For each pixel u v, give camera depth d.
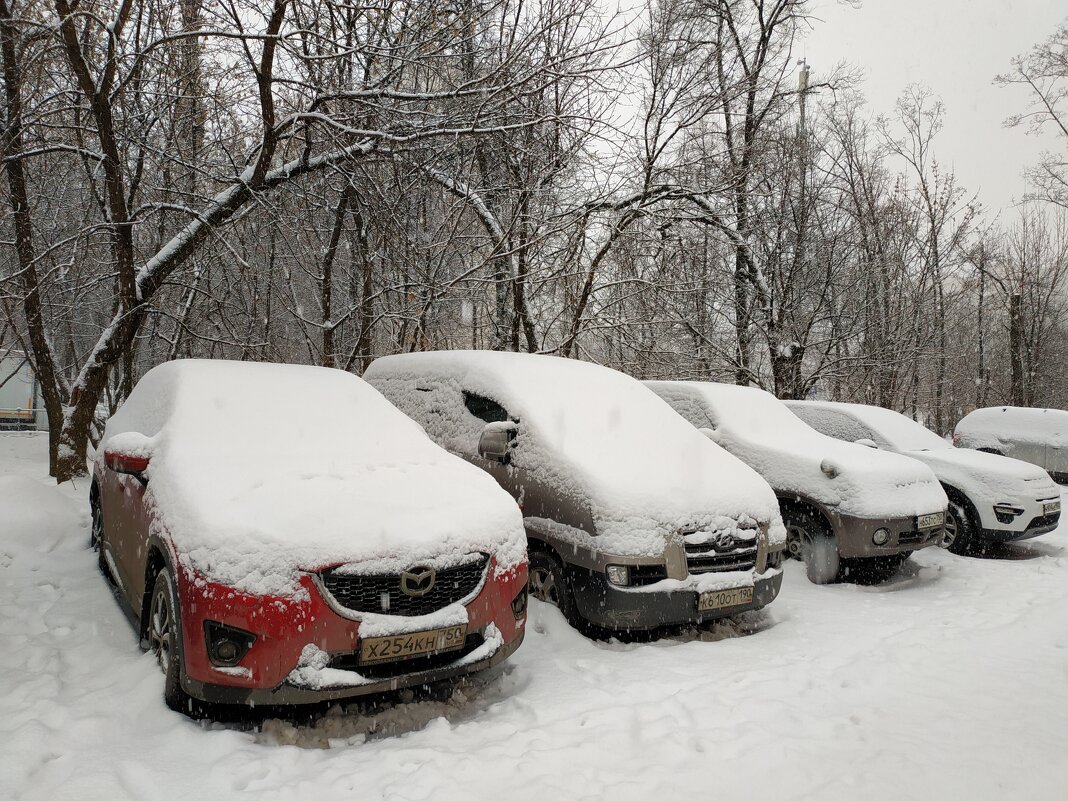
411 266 11.07
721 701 3.74
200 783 2.79
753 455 7.22
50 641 4.12
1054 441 13.02
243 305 12.18
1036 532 7.93
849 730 3.48
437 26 9.04
